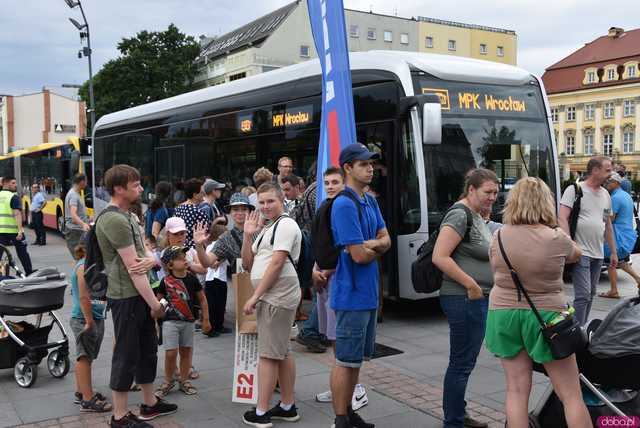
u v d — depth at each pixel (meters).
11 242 12.40
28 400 5.52
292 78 10.22
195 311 5.68
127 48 60.62
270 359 4.79
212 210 8.28
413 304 9.56
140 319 4.70
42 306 5.96
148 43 60.12
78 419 5.07
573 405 3.63
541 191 3.65
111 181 4.64
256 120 10.88
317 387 5.77
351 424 4.64
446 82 8.41
